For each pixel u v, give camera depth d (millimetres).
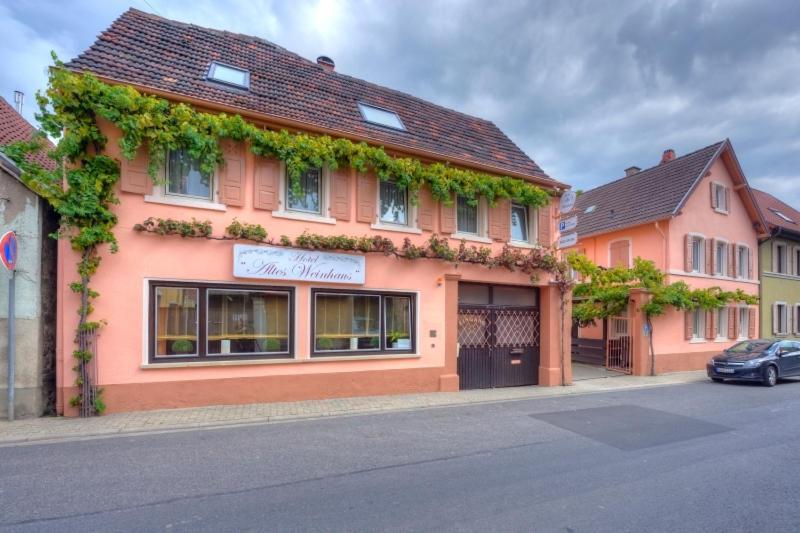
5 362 7273
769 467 5773
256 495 4637
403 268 10461
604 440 6938
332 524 4027
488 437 7000
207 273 8430
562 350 12539
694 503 4609
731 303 18750
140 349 7871
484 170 11695
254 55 11609
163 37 10148
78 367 7426
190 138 7918
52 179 7332
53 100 7230
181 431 6945
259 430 7098
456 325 11094
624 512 4359
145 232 7957
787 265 21859
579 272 16656
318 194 9781
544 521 4133
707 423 8195
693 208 17656
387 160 9906
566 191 12312
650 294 15602
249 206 8852
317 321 9562
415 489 4852
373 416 8242
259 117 8797
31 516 4133
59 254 7434
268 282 8961
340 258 9562
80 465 5410
